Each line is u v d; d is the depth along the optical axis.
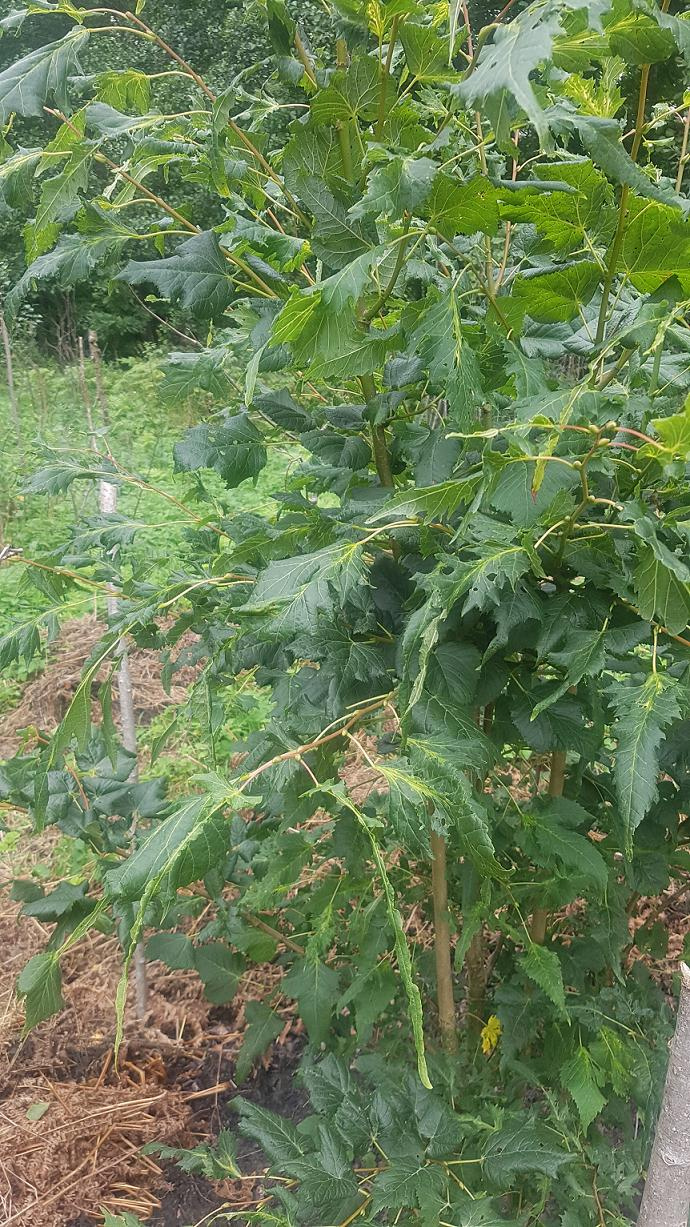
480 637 1.44
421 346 1.13
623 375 1.35
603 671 1.36
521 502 1.09
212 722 1.76
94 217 1.36
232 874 2.33
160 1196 2.31
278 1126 1.76
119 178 1.40
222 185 1.32
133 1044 2.73
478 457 1.46
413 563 1.45
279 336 1.01
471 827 1.17
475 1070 1.96
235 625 1.78
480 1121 1.67
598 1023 1.72
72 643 5.09
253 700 2.32
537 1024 1.94
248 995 2.86
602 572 1.24
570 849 1.55
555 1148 1.69
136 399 10.02
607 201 1.13
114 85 1.34
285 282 1.35
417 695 1.05
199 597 1.72
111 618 1.66
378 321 1.44
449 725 1.29
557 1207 1.90
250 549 1.42
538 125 0.71
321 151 1.25
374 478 1.62
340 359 1.13
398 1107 1.60
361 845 1.84
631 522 1.16
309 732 1.56
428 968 2.17
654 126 1.25
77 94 1.29
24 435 8.25
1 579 5.89
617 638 1.18
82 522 1.82
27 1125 2.46
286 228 1.54
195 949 2.37
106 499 2.43
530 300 1.22
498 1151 1.54
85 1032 2.78
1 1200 2.27
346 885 1.94
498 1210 1.78
